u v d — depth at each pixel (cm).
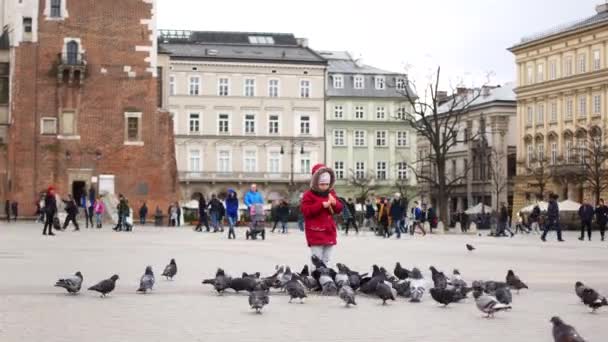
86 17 7994
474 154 13375
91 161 8000
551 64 11569
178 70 12181
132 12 8088
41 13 7925
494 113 12975
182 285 2088
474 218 10738
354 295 1731
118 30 8062
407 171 13475
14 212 7769
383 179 13325
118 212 6394
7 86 8181
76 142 7981
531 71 11969
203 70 12256
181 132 12200
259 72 12394
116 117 8050
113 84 8050
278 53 12569
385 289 1733
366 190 12538
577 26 11000
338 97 13250
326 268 1936
